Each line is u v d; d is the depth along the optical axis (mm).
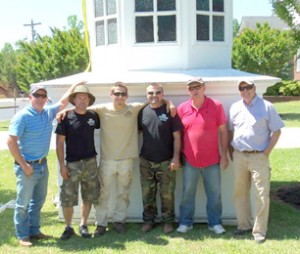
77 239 5109
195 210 5637
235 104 5039
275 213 6078
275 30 28125
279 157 10305
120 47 5953
